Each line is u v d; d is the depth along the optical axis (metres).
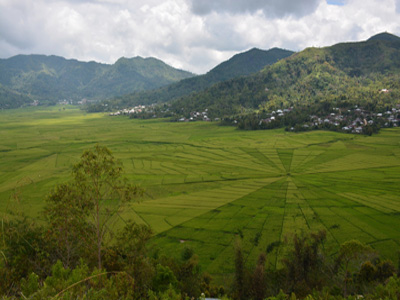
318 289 36.03
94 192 26.66
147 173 118.31
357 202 80.69
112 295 15.28
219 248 54.34
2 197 83.31
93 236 27.17
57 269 16.25
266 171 119.69
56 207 25.91
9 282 18.02
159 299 18.03
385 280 34.59
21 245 24.09
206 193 91.62
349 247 40.59
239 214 72.44
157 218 69.69
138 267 27.28
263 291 36.25
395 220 67.50
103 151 26.36
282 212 73.56
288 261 42.88
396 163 125.75
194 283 36.38
